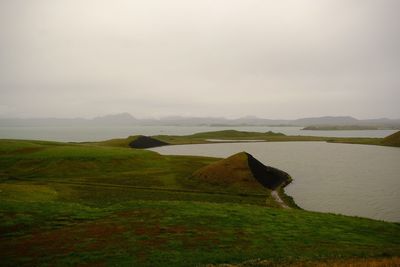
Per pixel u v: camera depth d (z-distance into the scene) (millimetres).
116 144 160875
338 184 70688
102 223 32031
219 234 28484
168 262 21578
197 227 30547
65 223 32281
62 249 24781
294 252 23953
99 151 93375
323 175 82188
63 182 64000
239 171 69250
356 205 53062
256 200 54500
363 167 96375
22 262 22453
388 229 33594
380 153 138625
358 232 31641
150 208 38500
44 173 71938
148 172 76125
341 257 22750
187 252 23625
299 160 114312
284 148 167250
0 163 78312
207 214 35688
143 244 25609
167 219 33250
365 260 21594
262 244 25938
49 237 27891
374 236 30500
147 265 21125
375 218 45781
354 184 70812
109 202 47750
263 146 180750
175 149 162375
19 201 41469
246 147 174000
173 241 26359
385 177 79375
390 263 20516
